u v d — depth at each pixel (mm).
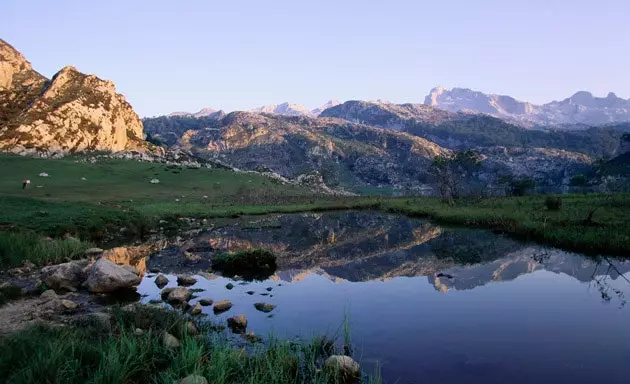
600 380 10492
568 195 72688
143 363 10039
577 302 17656
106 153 132250
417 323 14992
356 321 15242
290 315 16016
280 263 28156
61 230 33125
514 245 33062
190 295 18781
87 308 16297
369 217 60438
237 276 23797
